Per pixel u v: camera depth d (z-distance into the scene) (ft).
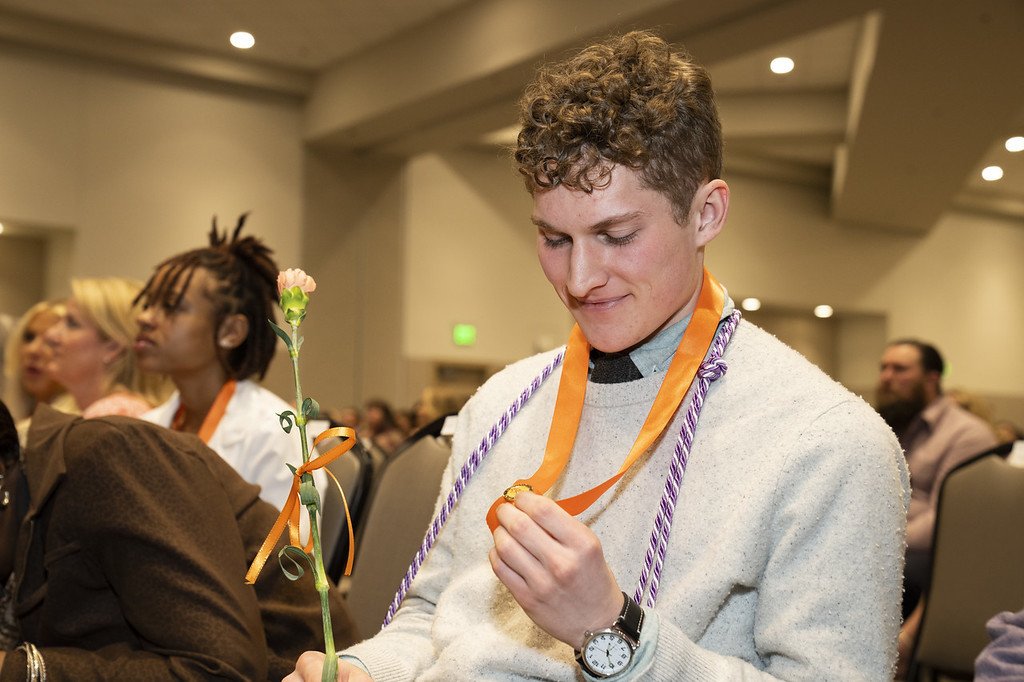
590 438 3.99
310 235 29.01
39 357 10.11
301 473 2.85
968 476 7.42
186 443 4.80
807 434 3.48
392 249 30.19
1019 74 21.65
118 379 9.24
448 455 6.42
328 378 28.94
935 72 21.86
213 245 8.05
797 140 30.45
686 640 3.19
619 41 3.62
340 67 27.55
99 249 26.27
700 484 3.60
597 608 3.05
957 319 40.78
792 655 3.27
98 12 24.58
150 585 4.17
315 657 3.62
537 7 21.16
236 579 4.39
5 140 25.14
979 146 27.17
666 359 3.89
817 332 40.42
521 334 32.73
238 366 7.75
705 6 18.67
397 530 6.38
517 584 3.06
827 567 3.35
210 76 27.40
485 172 32.60
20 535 4.43
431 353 31.24
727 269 36.14
